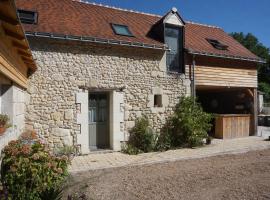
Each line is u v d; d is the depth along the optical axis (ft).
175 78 37.17
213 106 53.52
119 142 33.27
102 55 32.27
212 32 49.21
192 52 37.52
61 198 16.47
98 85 31.96
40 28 29.32
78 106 31.04
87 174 23.40
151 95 35.35
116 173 23.70
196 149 34.78
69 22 33.24
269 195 17.61
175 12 37.32
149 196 17.79
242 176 22.30
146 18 42.78
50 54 29.81
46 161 16.21
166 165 26.66
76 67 30.94
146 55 35.09
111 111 33.42
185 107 36.78
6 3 10.75
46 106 29.58
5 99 19.89
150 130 34.30
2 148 15.15
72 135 30.76
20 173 14.97
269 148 36.04
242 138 43.98
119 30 35.29
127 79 33.73
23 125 27.30
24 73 25.80
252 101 45.98
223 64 41.55
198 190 18.84
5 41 14.96
